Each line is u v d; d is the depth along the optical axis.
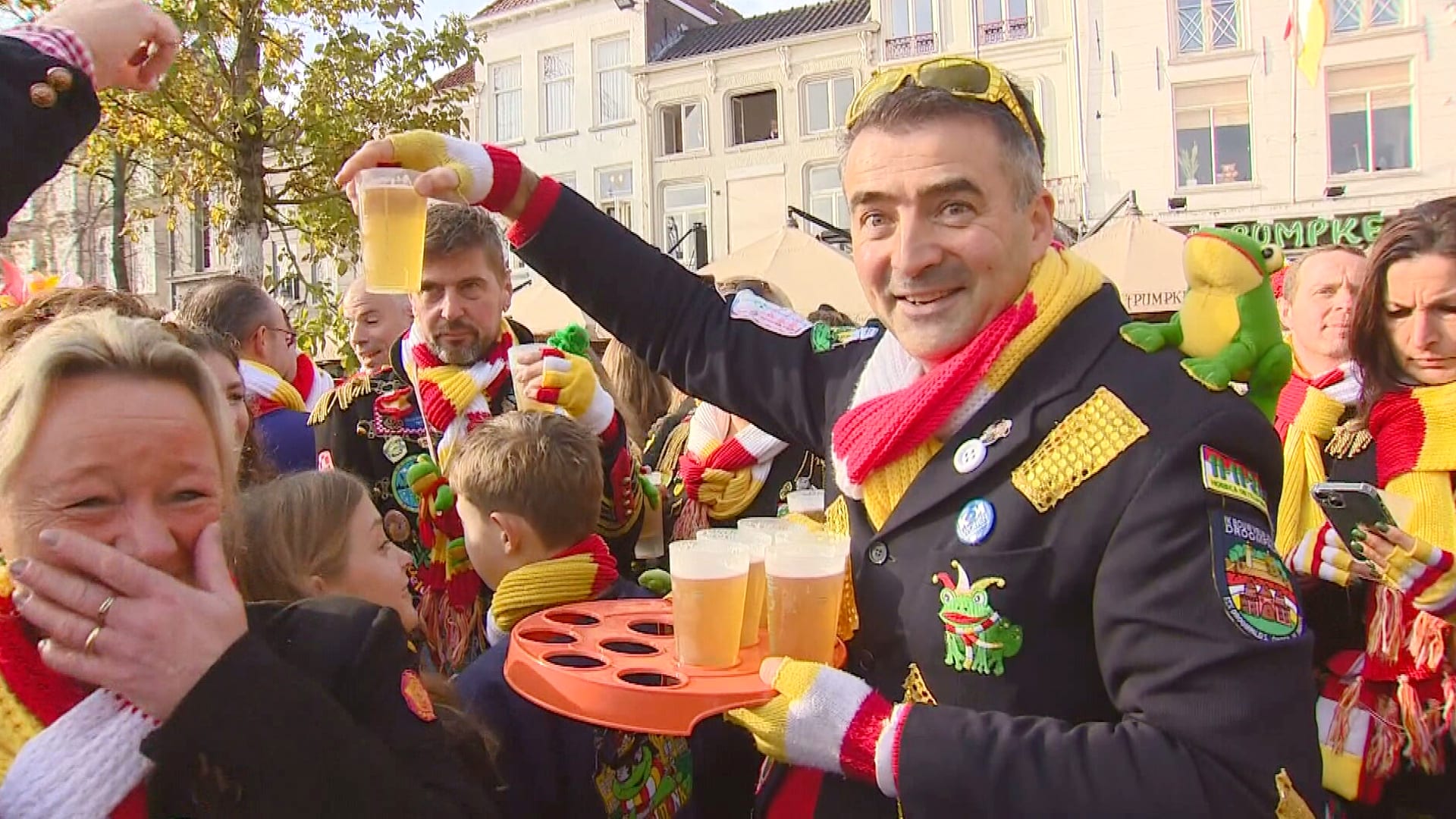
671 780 1.77
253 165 8.23
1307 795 1.02
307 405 3.71
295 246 17.88
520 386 2.15
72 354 0.93
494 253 2.40
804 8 18.67
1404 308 1.79
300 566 1.56
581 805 1.57
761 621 1.45
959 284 1.26
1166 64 14.01
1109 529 1.14
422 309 2.35
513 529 1.79
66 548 0.85
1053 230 1.40
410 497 2.36
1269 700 1.02
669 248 18.09
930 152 1.23
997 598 1.18
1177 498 1.10
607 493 2.22
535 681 1.22
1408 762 1.73
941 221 1.25
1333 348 2.34
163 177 9.34
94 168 8.84
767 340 1.69
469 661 2.17
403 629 1.17
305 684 0.96
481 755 1.28
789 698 1.15
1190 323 1.23
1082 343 1.26
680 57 18.28
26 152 1.18
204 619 0.90
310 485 1.64
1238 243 1.20
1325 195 13.37
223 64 7.87
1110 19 14.26
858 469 1.33
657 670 1.24
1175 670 1.04
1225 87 13.91
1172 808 0.99
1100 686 1.18
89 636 0.86
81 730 0.91
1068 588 1.16
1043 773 1.04
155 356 0.97
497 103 19.83
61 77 1.21
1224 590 1.05
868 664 1.33
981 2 15.37
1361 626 1.84
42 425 0.92
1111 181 14.29
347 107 8.16
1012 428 1.24
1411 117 13.15
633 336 1.78
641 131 18.23
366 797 0.95
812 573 1.23
